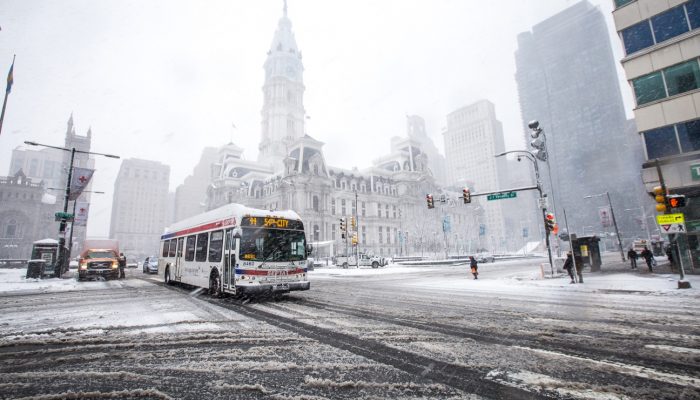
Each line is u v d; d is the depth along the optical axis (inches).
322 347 226.1
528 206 5226.4
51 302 468.8
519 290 568.7
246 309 390.0
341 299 477.4
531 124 805.9
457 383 160.7
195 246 584.7
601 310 354.3
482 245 4030.5
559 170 2984.7
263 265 450.0
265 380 168.9
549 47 3735.2
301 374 176.6
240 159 3991.1
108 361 202.8
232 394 153.0
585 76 3366.1
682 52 685.9
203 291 589.9
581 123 3238.2
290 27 5002.5
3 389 161.6
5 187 3422.7
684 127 677.9
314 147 2997.0
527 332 261.7
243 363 195.2
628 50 765.3
